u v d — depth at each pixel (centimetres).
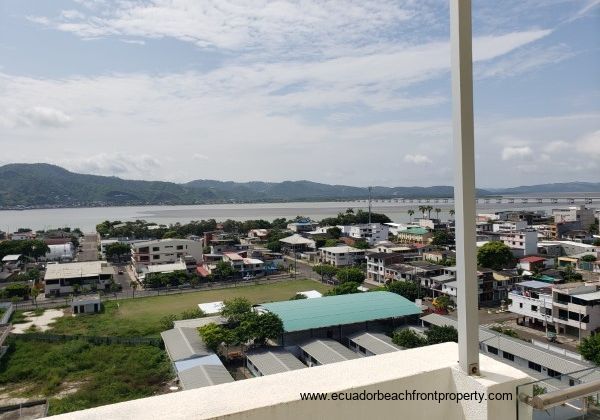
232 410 165
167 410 165
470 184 200
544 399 196
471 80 200
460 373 204
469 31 201
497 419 193
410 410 198
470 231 202
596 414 206
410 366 208
